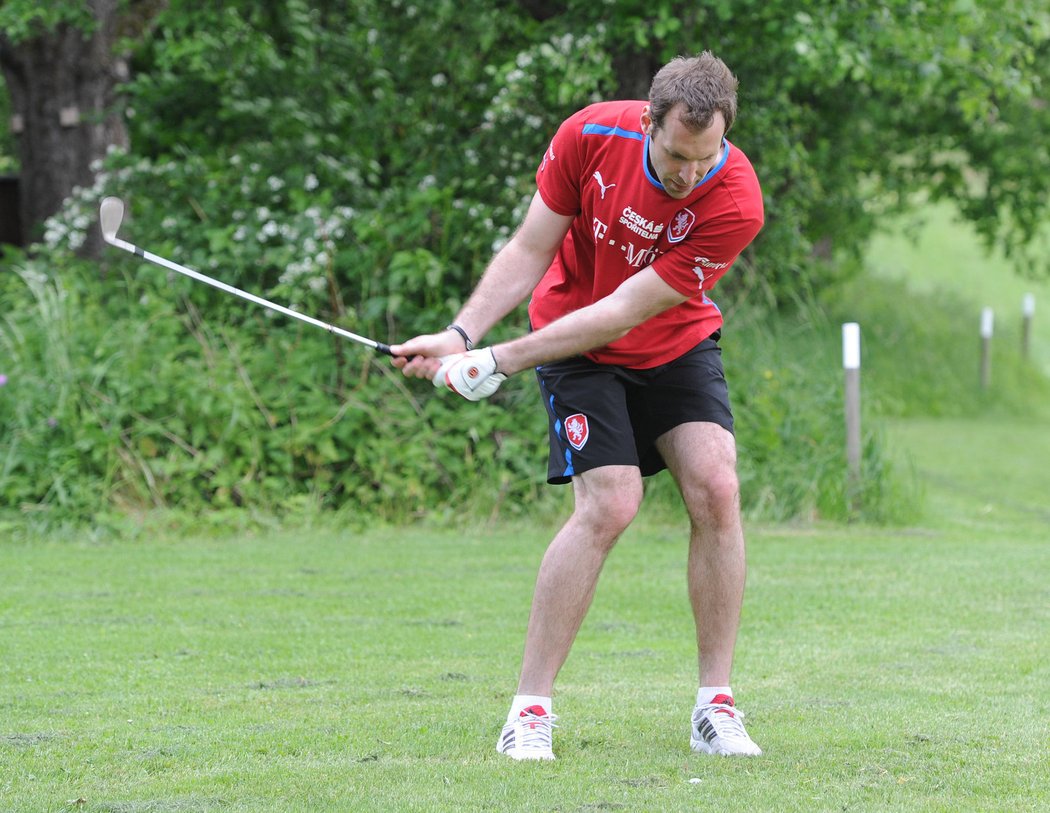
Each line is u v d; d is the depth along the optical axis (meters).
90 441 27.05
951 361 60.91
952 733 12.74
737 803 10.36
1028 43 39.59
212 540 25.92
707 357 12.42
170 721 13.06
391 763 11.53
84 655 16.11
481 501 28.19
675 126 10.82
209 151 39.09
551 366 12.27
